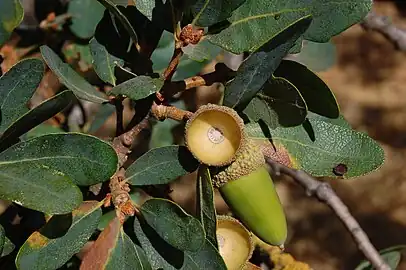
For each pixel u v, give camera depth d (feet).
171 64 0.86
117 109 0.91
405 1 4.72
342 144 0.90
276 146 0.89
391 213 3.75
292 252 3.51
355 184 3.83
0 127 0.82
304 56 1.33
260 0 0.85
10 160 0.79
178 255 0.84
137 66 0.93
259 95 0.84
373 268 1.33
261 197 0.89
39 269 0.79
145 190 0.98
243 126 0.84
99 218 0.83
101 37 0.93
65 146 0.79
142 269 0.82
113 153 0.80
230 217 0.90
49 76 1.27
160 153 0.85
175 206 0.80
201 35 0.85
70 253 0.81
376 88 4.46
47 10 1.29
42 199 0.77
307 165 0.90
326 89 0.84
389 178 3.87
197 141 0.84
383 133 4.20
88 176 0.80
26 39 1.26
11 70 0.81
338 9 0.82
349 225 1.36
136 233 0.85
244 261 0.91
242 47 0.85
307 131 0.90
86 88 0.91
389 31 1.45
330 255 3.50
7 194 0.77
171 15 0.85
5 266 0.93
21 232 0.94
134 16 0.93
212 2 0.82
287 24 0.84
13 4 0.79
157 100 0.87
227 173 0.89
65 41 1.26
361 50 4.62
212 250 0.82
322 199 1.38
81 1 1.25
